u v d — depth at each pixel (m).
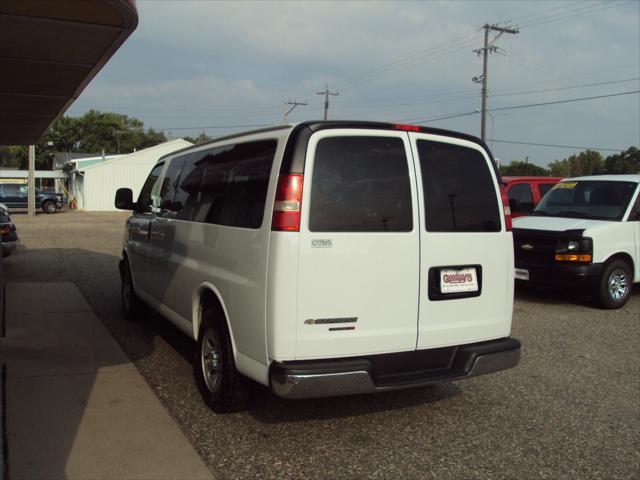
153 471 3.42
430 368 3.99
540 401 4.80
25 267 11.48
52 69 4.29
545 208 9.84
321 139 3.60
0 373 3.64
